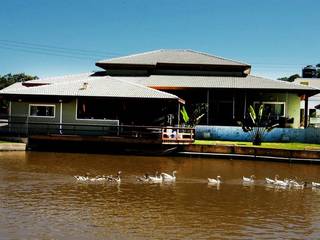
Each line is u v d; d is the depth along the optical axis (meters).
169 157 30.09
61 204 16.23
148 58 47.03
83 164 25.62
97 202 16.78
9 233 12.70
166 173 23.72
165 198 17.89
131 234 13.12
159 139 30.19
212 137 36.56
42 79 44.78
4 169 23.00
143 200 17.41
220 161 29.06
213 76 44.47
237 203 17.53
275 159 29.56
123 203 16.80
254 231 13.85
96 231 13.27
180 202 17.33
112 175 22.53
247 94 41.31
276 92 40.03
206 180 22.34
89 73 46.84
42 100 33.69
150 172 23.89
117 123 33.50
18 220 14.01
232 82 41.69
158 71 45.97
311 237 13.43
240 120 40.81
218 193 19.30
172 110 39.78
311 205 17.61
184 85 40.19
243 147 30.41
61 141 31.48
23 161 25.86
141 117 34.44
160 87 39.88
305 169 26.97
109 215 15.07
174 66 45.34
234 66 44.88
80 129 33.53
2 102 59.31
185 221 14.68
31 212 15.00
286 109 40.88
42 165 24.70
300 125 43.97
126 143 30.78
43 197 17.19
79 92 33.47
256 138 33.50
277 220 15.23
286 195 19.38
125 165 25.89
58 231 13.09
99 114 34.06
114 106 34.06
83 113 33.88
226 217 15.38
